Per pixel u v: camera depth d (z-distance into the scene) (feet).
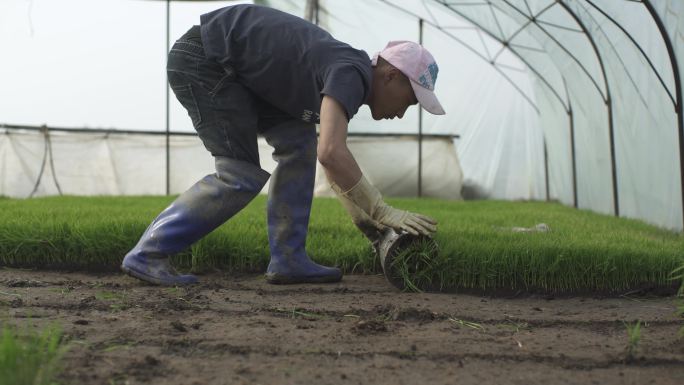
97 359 7.05
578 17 24.50
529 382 6.71
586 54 27.37
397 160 41.86
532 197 42.09
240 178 10.98
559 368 7.18
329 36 10.09
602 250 11.87
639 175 24.02
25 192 39.65
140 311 9.30
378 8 38.52
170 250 11.10
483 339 8.27
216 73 10.54
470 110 41.55
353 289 11.41
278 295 10.82
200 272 12.64
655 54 20.10
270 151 41.78
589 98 29.81
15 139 39.52
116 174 40.83
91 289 10.82
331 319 9.16
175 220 11.00
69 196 31.09
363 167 42.04
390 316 9.32
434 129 42.09
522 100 40.78
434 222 11.05
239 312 9.45
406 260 11.27
